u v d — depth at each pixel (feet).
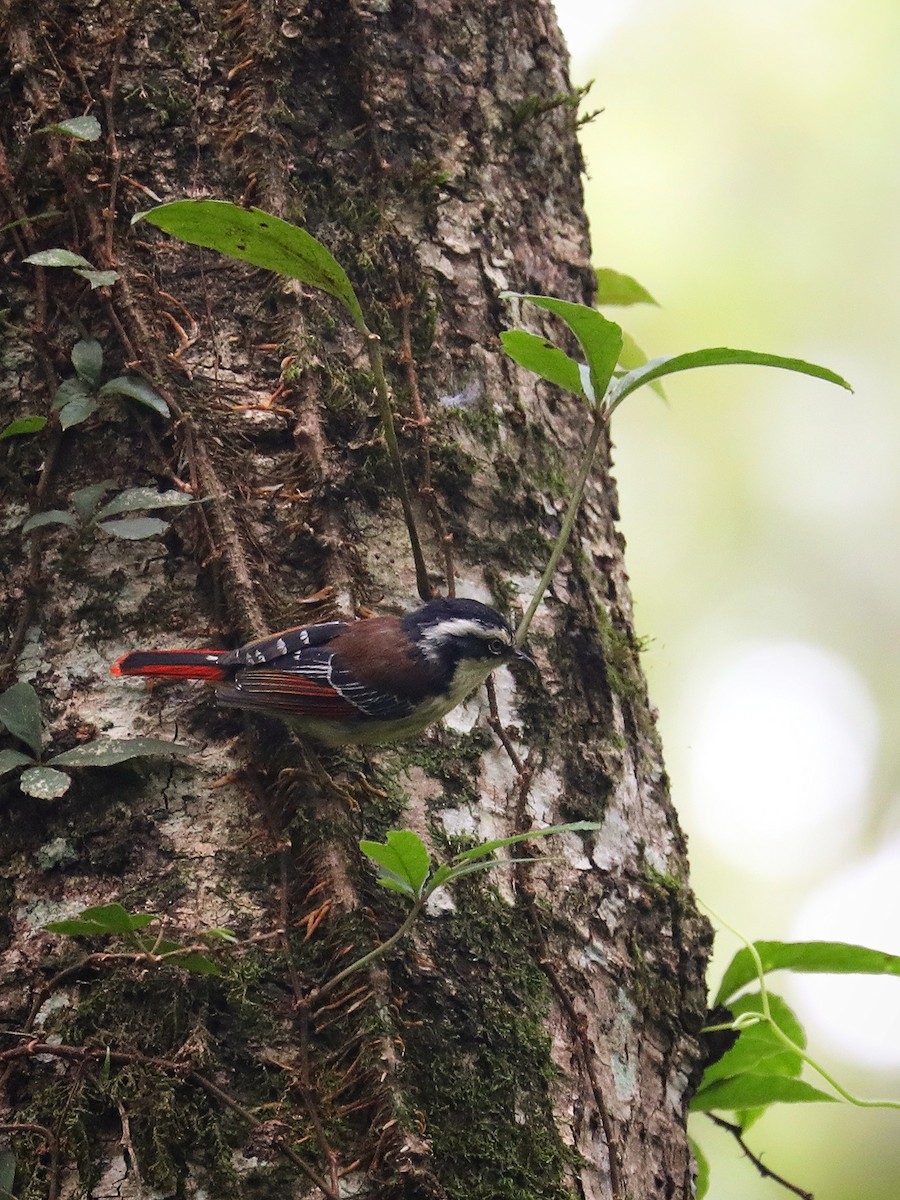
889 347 59.00
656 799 27.37
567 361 23.68
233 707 22.76
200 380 24.84
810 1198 27.27
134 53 26.18
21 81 25.70
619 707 27.14
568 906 24.27
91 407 23.94
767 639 60.64
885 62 58.90
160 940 20.43
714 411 63.05
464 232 27.84
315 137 26.86
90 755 21.80
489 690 25.07
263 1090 20.43
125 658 22.66
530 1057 22.29
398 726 23.66
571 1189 21.63
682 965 25.81
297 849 22.33
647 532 61.87
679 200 59.72
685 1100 25.05
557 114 30.58
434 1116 20.99
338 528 24.85
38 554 23.73
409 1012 21.62
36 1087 20.29
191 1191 19.69
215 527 24.02
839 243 59.31
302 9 27.17
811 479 62.49
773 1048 26.45
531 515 27.04
